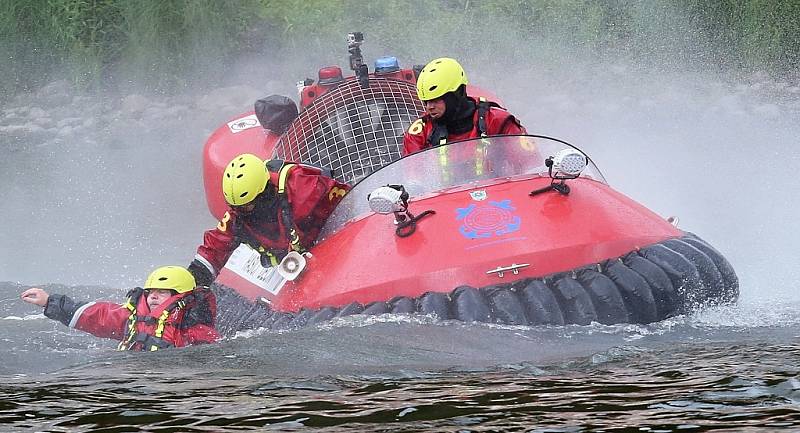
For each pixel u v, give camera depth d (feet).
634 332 40.11
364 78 60.03
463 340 38.83
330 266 46.57
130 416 29.45
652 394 28.66
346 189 51.01
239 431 27.32
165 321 47.39
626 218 46.39
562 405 28.14
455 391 30.50
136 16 134.21
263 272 49.44
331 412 28.71
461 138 53.06
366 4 138.82
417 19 138.10
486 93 64.03
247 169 50.06
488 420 27.09
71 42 134.10
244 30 138.31
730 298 44.52
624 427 25.79
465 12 137.69
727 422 25.67
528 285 42.47
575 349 37.50
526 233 44.47
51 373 37.70
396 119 58.75
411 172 48.96
